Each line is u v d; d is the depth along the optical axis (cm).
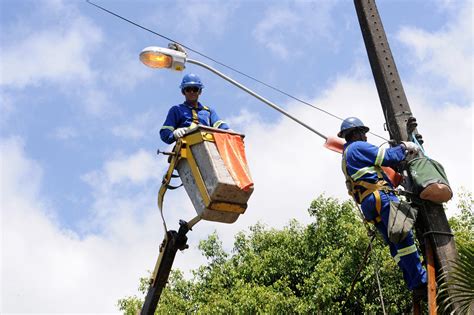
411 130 643
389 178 625
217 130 629
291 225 2523
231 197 608
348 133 670
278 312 2047
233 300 2134
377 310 1962
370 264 1981
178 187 664
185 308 2277
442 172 612
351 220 2247
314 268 2273
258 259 2377
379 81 677
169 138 675
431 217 605
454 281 564
